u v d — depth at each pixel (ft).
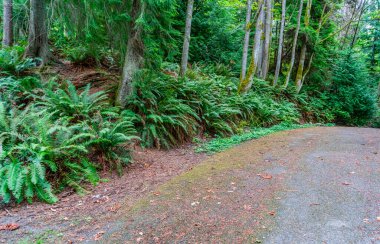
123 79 22.72
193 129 25.86
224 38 48.88
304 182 13.75
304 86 55.67
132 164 18.07
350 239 8.70
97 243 9.15
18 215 11.23
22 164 13.35
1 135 13.62
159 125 22.77
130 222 10.51
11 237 9.55
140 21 19.69
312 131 31.83
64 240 9.37
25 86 21.79
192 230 9.70
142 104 22.40
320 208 10.87
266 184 13.74
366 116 53.31
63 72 27.91
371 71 72.28
